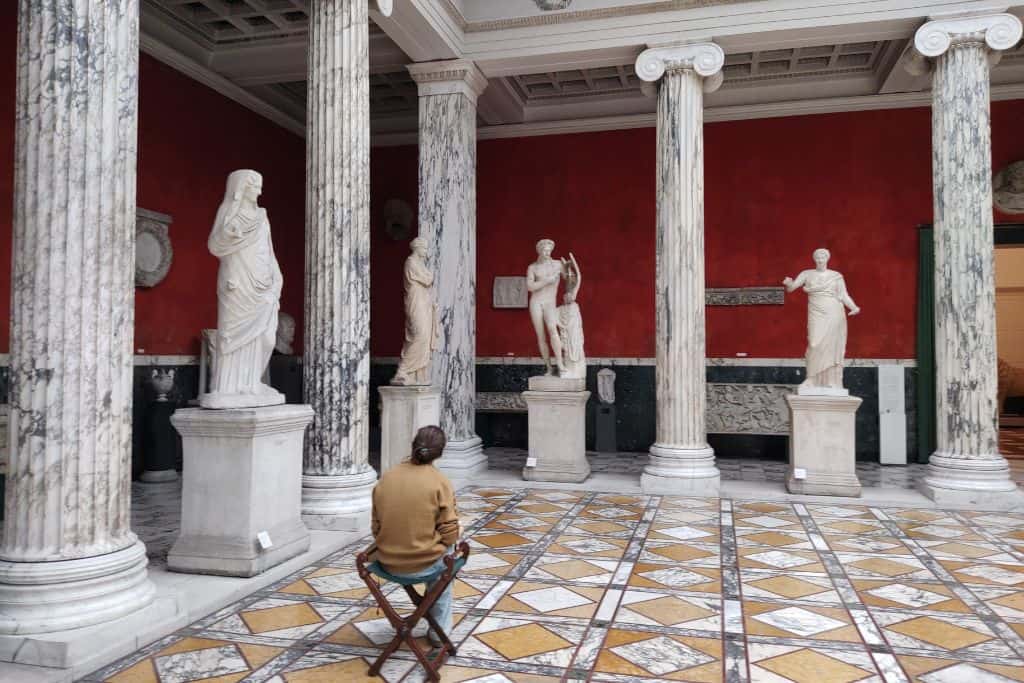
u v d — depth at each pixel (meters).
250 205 5.88
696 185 9.84
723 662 4.23
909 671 4.14
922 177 12.46
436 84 10.76
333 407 7.21
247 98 12.30
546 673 4.05
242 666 4.12
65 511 4.18
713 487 9.40
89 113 4.29
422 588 5.46
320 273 7.31
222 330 5.76
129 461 4.54
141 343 10.20
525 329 13.91
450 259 10.66
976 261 8.98
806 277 9.64
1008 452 13.49
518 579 5.79
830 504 8.87
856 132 12.71
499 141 14.12
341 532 6.90
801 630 4.75
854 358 12.66
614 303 13.57
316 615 4.94
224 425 5.52
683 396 9.67
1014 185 12.03
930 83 11.97
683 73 9.88
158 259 10.36
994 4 9.02
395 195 14.53
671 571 6.04
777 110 12.91
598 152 13.70
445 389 10.68
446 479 4.03
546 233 13.89
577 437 10.10
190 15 10.44
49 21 4.21
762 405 12.86
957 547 6.89
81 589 4.16
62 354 4.18
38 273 4.17
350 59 7.45
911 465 12.24
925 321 12.33
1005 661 4.28
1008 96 12.12
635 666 4.16
